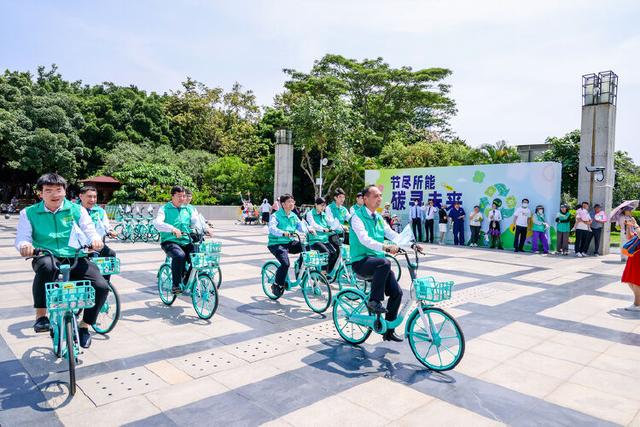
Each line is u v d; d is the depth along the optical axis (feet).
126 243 44.60
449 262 35.09
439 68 100.99
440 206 51.24
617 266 34.50
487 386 11.94
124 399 10.90
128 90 121.39
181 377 12.22
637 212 69.72
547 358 14.11
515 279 28.07
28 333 15.67
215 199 86.22
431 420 10.07
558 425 9.96
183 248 18.85
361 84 102.27
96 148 102.32
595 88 43.47
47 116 89.92
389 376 12.50
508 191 46.34
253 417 10.11
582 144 44.50
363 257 14.33
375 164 81.92
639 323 18.17
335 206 23.45
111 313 15.93
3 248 38.14
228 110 129.90
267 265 21.59
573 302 21.84
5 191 100.78
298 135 74.13
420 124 126.72
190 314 18.51
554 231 43.70
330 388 11.66
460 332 12.46
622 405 10.98
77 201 23.94
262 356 13.89
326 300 20.06
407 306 13.52
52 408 10.40
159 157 93.04
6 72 99.19
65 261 12.66
